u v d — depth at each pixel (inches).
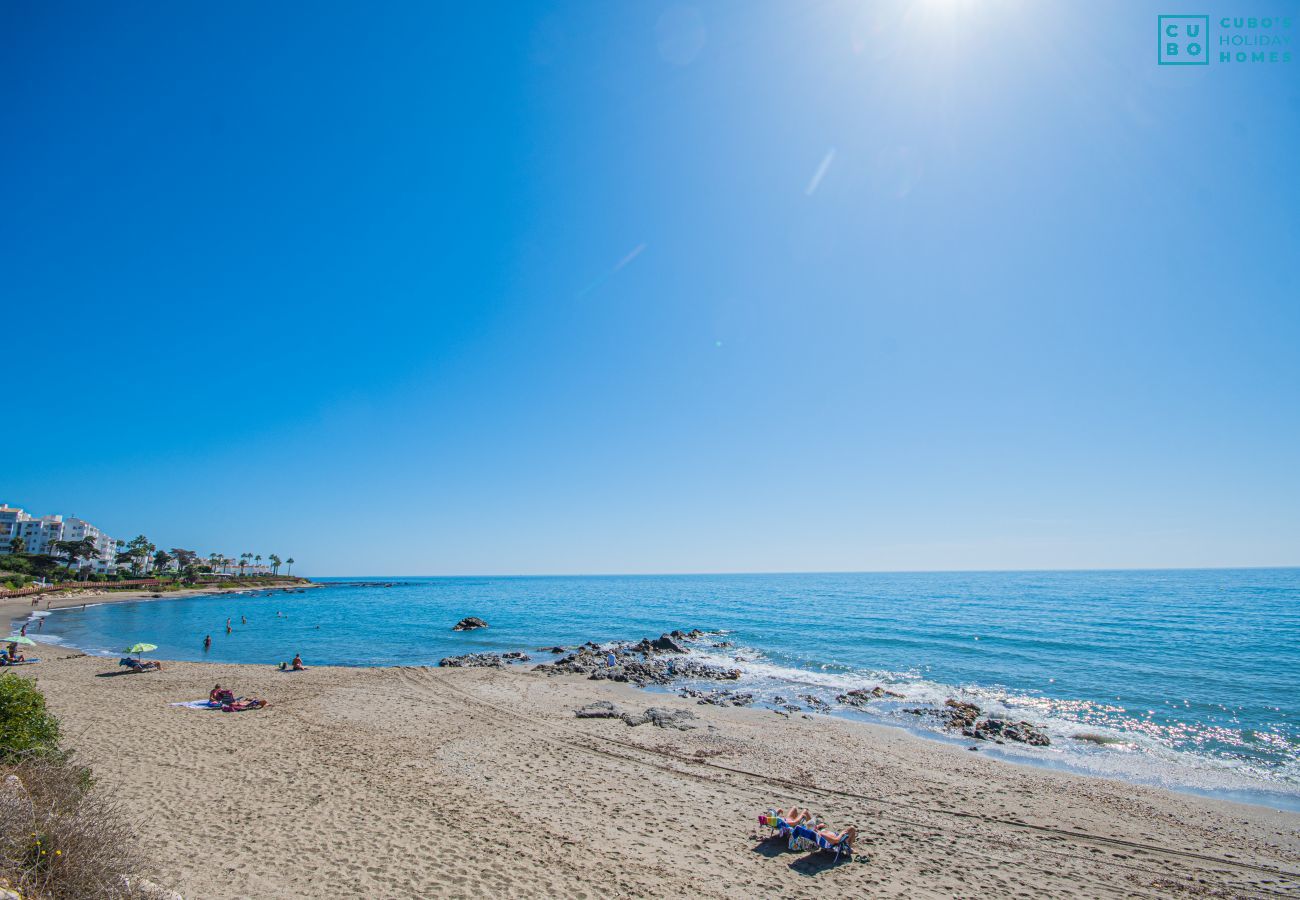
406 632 2388.0
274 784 578.6
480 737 815.1
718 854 480.7
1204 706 1033.5
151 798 520.4
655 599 4594.0
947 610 2883.9
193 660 1614.2
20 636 1327.5
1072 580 6737.2
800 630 2196.1
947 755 807.1
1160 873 488.4
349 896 374.9
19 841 265.0
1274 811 625.9
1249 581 5861.2
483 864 433.4
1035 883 463.2
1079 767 767.7
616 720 935.7
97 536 7047.2
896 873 467.2
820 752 806.5
